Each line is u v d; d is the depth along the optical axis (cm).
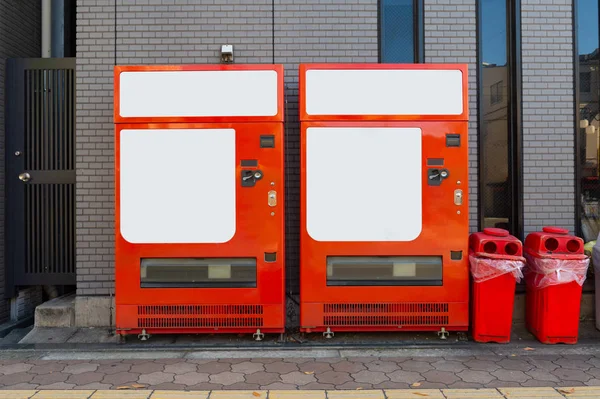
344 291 450
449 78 451
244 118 446
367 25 521
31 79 543
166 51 516
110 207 508
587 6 548
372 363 409
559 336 450
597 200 547
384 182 450
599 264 482
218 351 440
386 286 450
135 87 444
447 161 451
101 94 512
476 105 521
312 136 449
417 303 450
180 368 399
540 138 525
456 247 450
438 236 450
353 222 450
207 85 446
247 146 447
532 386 360
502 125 538
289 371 391
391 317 450
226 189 447
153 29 514
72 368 399
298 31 520
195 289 447
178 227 446
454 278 451
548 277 446
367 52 520
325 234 450
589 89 548
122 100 444
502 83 539
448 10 523
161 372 390
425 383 366
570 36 528
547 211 523
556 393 346
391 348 445
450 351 438
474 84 521
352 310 450
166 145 445
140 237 445
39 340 472
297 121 519
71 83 543
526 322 494
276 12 519
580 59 546
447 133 451
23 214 539
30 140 541
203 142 446
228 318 448
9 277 540
